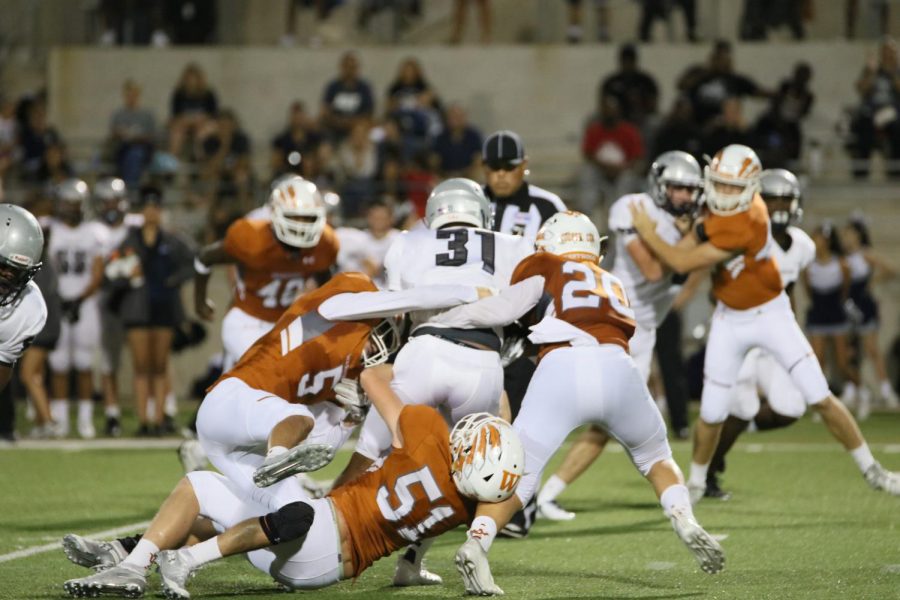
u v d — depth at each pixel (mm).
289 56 63219
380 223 39156
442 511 16344
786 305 24656
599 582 18188
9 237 17688
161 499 26875
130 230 39188
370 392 17422
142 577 16297
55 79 63906
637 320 26188
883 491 26109
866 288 48094
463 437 16156
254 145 62875
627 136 52562
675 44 61344
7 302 18266
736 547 21172
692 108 54125
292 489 16766
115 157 54781
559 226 19016
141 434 39781
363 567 16672
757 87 55125
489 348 19375
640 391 17969
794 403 27594
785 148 53875
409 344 19422
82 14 66625
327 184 51250
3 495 27406
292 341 17453
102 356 40406
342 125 54719
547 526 23750
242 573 18953
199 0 65000
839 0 64875
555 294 18312
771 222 26078
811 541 21719
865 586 17750
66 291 39625
